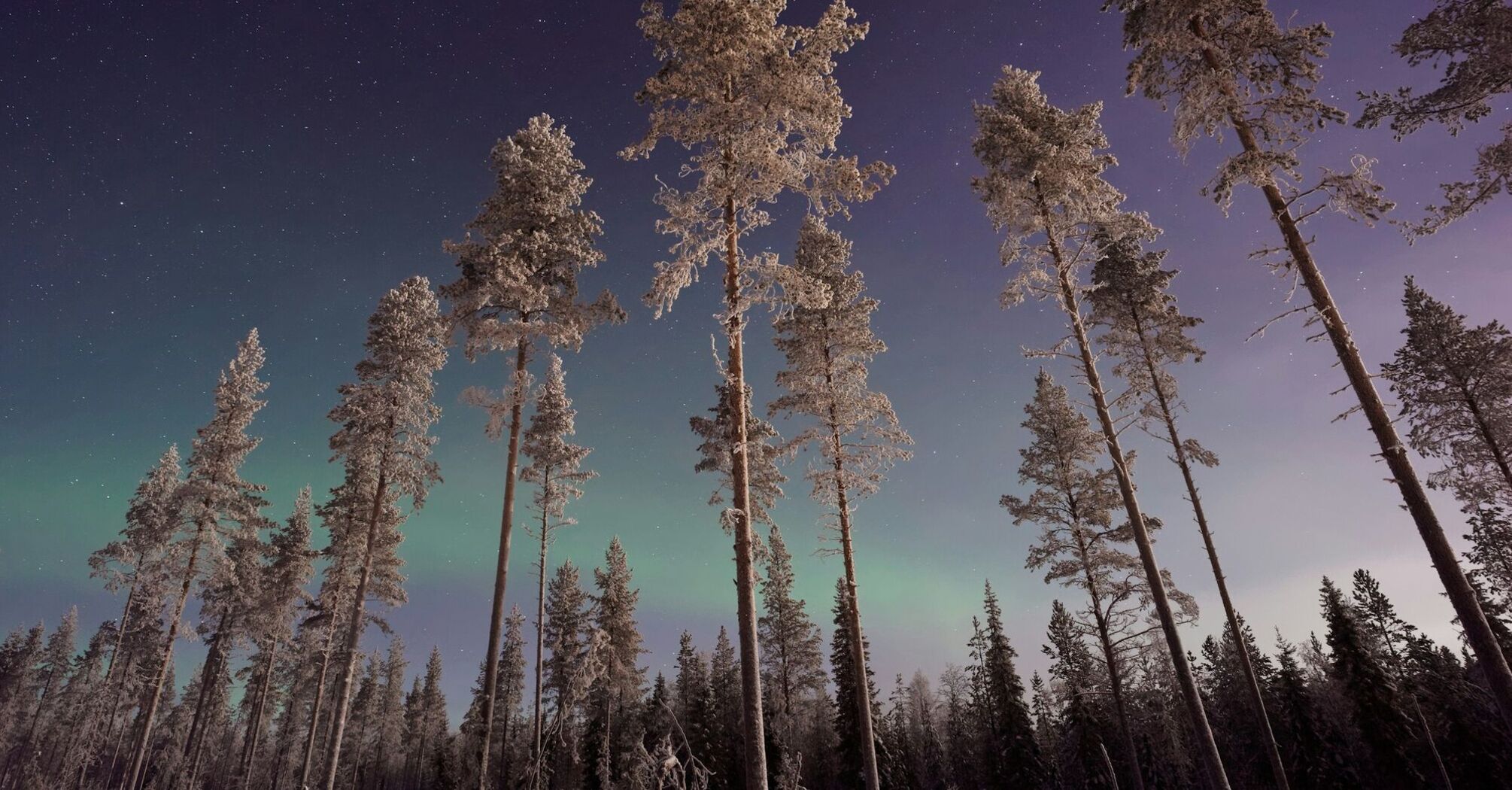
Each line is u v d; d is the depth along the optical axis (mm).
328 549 32219
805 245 22141
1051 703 47656
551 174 20750
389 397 24297
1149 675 24297
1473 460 20469
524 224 20312
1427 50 12242
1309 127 12500
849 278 21688
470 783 19859
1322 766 37969
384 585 32156
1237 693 46781
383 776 74125
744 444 11938
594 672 15984
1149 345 21641
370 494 32656
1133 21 14141
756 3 12578
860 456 19594
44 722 59812
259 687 43031
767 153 12062
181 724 58500
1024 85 17531
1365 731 35812
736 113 12531
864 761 17156
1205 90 12977
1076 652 39094
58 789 41281
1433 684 37688
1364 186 11422
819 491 19328
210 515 29000
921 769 52250
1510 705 9359
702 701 40750
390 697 70188
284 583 36125
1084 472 23578
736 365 12508
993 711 46000
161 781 52781
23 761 55594
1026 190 16797
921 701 72250
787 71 12195
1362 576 43281
